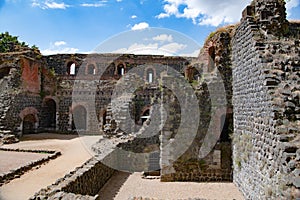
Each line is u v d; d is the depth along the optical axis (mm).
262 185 8258
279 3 11227
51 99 29188
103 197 10602
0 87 23844
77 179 9062
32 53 27953
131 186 11891
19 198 8992
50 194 7492
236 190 10859
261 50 9508
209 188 11133
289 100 7816
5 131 21125
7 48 34562
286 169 6445
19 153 16500
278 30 10938
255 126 9156
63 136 24703
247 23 10828
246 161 9984
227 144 12352
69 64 33094
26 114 25359
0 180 10664
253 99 9516
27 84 25891
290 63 8930
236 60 11953
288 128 7184
